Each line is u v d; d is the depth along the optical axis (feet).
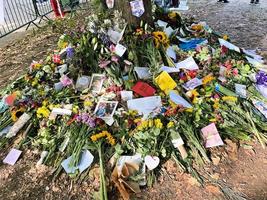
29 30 21.88
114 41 11.28
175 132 9.18
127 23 11.85
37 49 17.76
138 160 8.83
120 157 8.88
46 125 10.03
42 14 24.85
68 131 9.62
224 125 9.79
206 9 21.83
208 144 9.35
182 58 12.03
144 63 11.26
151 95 10.25
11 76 14.76
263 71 12.24
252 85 11.28
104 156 9.05
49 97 10.69
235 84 11.09
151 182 8.53
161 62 11.27
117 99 10.18
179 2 19.30
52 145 9.59
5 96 11.50
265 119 10.30
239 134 9.70
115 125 9.57
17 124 10.42
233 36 17.01
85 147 9.16
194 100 10.18
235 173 8.73
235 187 8.36
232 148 9.41
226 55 12.47
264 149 9.43
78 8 24.14
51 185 8.75
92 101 10.24
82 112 9.85
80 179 8.75
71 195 8.45
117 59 10.82
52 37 19.27
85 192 8.46
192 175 8.66
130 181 8.47
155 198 8.21
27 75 11.79
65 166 9.03
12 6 27.07
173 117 9.49
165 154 8.89
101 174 8.44
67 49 11.39
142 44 11.40
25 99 10.89
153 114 9.51
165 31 12.73
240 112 10.12
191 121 9.70
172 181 8.57
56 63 11.68
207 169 8.83
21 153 9.79
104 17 12.09
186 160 8.90
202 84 10.71
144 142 9.03
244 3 22.43
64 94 10.62
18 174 9.20
